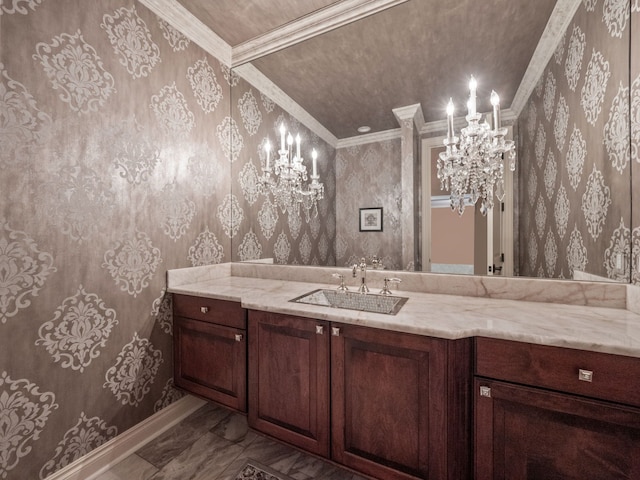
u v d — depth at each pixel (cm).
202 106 200
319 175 197
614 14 119
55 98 127
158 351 175
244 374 153
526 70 144
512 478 100
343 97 187
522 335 96
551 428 94
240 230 222
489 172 151
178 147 184
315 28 184
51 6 125
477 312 124
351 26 174
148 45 165
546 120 139
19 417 118
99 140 143
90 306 142
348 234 188
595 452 89
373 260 181
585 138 129
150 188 168
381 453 116
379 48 173
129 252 158
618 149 120
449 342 103
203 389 169
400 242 174
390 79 174
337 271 191
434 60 162
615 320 110
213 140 210
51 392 128
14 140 115
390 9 163
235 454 156
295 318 134
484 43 151
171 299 182
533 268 144
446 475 104
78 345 137
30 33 119
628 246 120
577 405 90
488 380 103
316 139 197
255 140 216
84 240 139
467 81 156
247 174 220
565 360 92
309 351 132
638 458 84
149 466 147
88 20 138
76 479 135
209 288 178
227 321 159
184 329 177
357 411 121
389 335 113
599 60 124
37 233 123
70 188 133
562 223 137
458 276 158
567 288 135
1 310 113
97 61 142
